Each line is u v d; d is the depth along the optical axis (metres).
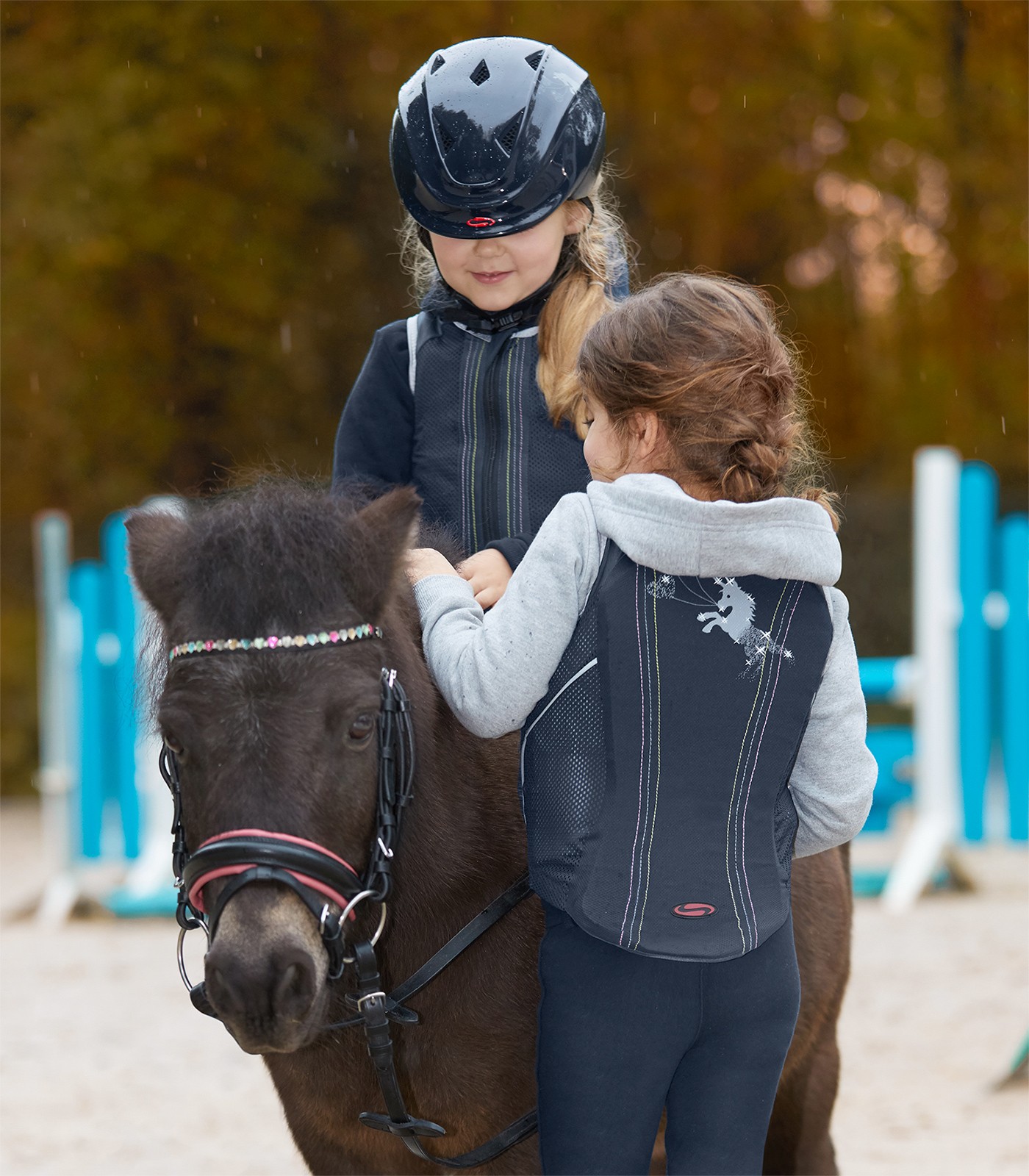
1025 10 23.97
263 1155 7.59
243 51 21.84
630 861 3.53
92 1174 7.32
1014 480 24.33
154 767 13.13
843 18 22.81
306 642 3.34
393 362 4.85
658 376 3.62
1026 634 12.96
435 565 4.05
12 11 22.06
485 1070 3.97
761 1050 3.66
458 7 22.11
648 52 22.73
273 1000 3.21
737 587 3.61
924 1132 7.59
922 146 23.56
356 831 3.43
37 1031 9.90
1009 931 11.51
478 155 4.47
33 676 20.30
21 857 16.20
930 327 24.92
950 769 12.73
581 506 3.70
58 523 13.47
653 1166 5.50
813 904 4.93
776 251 24.73
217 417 22.94
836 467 23.09
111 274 21.91
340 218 23.05
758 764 3.62
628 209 23.94
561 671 3.66
